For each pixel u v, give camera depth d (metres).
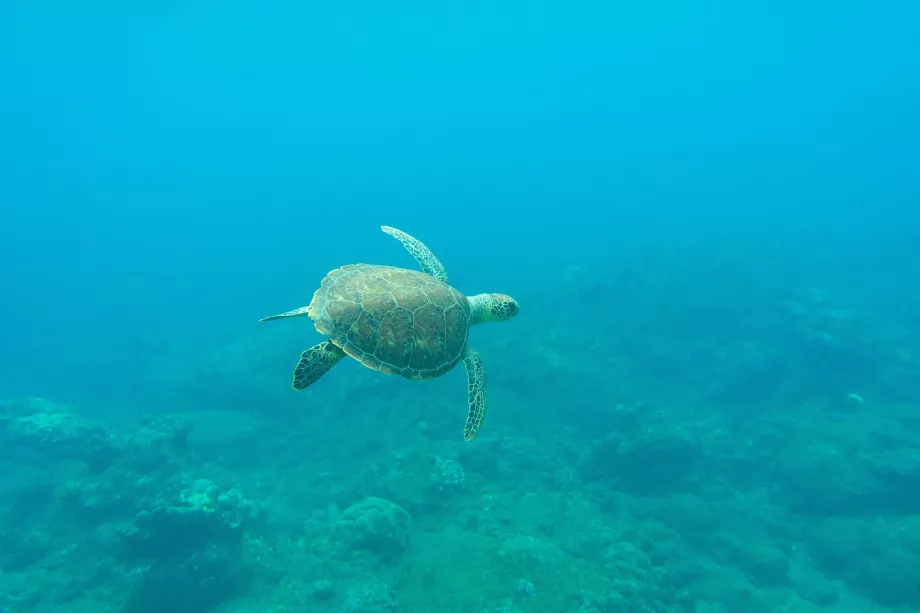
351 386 23.25
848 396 21.12
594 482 18.12
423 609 11.89
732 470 18.39
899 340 25.25
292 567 14.12
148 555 13.18
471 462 18.06
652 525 16.08
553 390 22.98
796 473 17.53
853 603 13.73
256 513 15.76
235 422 22.11
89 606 12.79
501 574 12.71
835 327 23.98
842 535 15.12
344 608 11.95
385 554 13.96
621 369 25.00
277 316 6.38
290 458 20.50
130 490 15.66
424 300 6.65
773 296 27.92
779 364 23.16
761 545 15.44
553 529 15.09
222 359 27.47
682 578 14.38
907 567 13.67
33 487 17.47
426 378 6.16
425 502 16.05
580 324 28.56
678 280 30.20
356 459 19.69
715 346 25.39
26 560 14.67
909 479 15.79
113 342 38.62
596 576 12.92
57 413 19.75
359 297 6.41
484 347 25.73
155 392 27.75
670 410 22.30
